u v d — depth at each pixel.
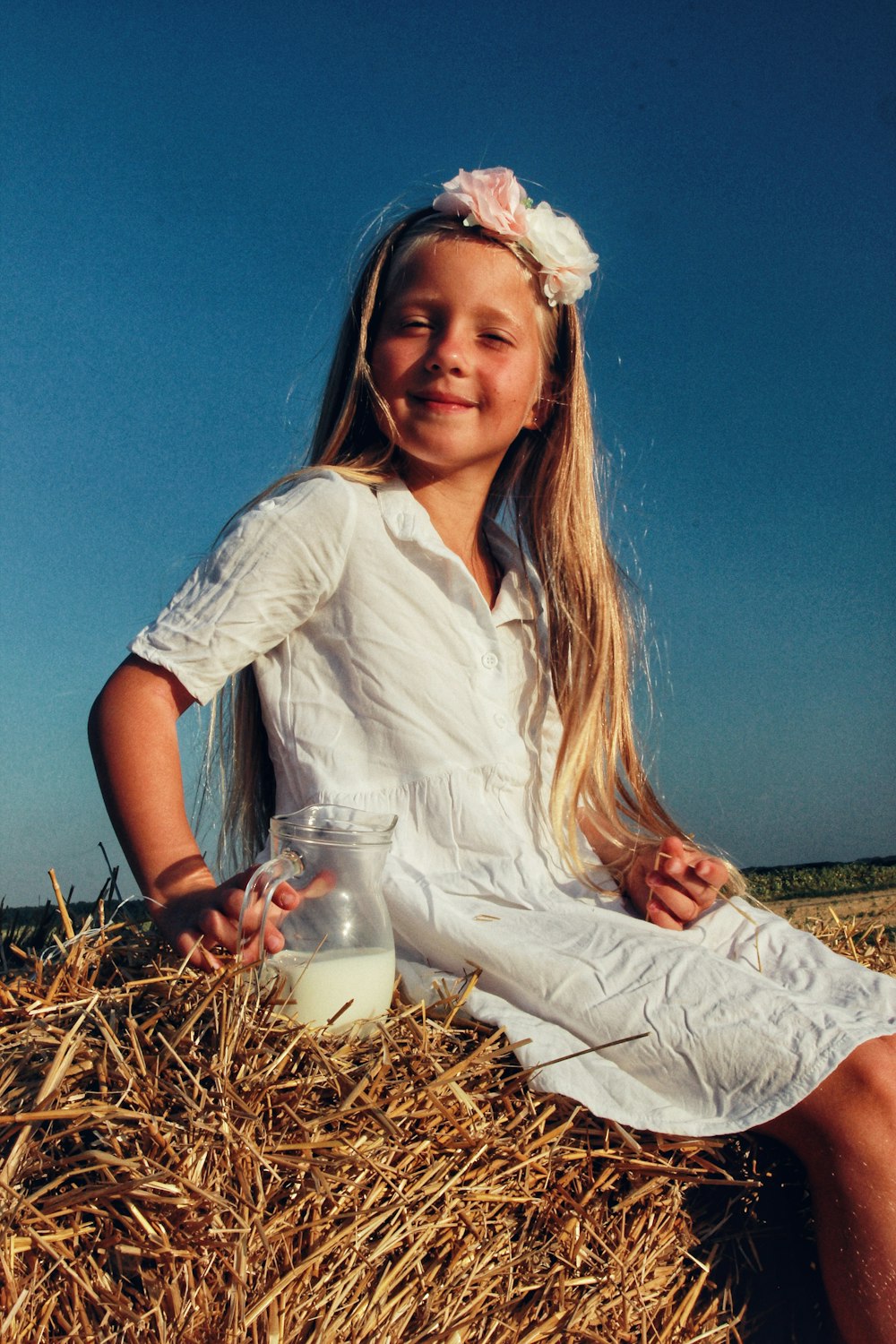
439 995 1.73
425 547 2.07
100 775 1.91
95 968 1.69
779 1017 1.61
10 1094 1.36
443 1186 1.37
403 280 2.23
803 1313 1.65
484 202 2.21
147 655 1.94
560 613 2.38
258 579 1.97
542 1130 1.51
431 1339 1.26
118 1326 1.18
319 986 1.55
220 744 2.33
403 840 1.96
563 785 2.16
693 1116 1.58
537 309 2.35
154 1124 1.28
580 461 2.49
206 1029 1.47
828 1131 1.53
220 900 1.64
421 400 2.16
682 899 2.04
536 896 1.90
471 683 2.08
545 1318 1.40
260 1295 1.21
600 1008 1.67
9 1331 1.13
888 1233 1.48
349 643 2.03
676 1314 1.51
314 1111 1.38
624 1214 1.51
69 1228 1.23
